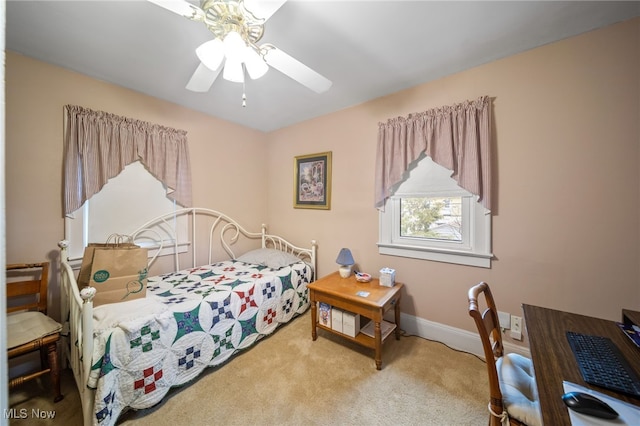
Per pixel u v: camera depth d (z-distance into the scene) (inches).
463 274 77.9
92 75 76.7
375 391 62.2
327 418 54.8
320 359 74.8
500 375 45.2
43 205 69.9
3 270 12.0
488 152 70.6
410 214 89.2
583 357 35.0
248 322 79.6
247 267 102.7
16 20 54.1
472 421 53.9
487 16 54.6
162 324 59.1
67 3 49.6
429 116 79.9
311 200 114.9
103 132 78.6
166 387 59.1
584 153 60.9
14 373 64.5
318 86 57.7
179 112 98.7
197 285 81.2
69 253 73.4
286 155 125.0
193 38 60.2
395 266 91.3
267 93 89.4
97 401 48.5
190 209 101.5
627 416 25.8
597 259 60.2
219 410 56.9
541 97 65.4
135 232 87.0
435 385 64.0
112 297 61.3
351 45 63.9
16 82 65.6
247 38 46.8
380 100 92.7
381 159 90.3
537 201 66.6
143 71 74.8
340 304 78.8
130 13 52.4
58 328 59.3
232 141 118.2
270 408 57.4
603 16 55.0
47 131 70.2
